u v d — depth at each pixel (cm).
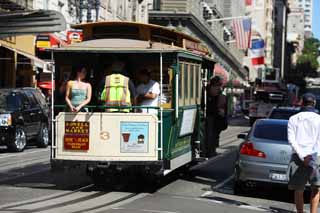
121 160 1341
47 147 2578
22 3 3338
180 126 1429
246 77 12712
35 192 1351
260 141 1371
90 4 4081
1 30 2569
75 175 1638
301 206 1066
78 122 1352
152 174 1365
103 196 1321
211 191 1451
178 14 6303
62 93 1401
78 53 1395
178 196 1356
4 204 1192
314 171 1045
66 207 1179
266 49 15062
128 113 1341
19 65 3741
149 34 1466
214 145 1748
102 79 1415
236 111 7362
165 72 1391
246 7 13600
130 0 6012
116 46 1379
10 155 2188
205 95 1741
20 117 2327
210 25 8056
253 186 1427
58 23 2544
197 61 1608
